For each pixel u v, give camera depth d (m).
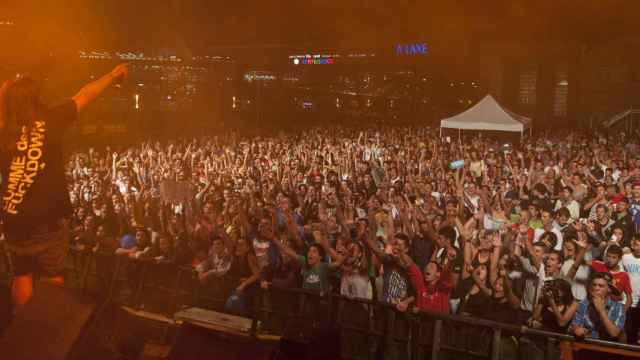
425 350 5.85
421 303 6.55
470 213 10.52
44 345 2.30
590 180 13.34
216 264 7.96
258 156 18.72
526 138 27.09
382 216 9.90
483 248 7.22
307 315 6.12
